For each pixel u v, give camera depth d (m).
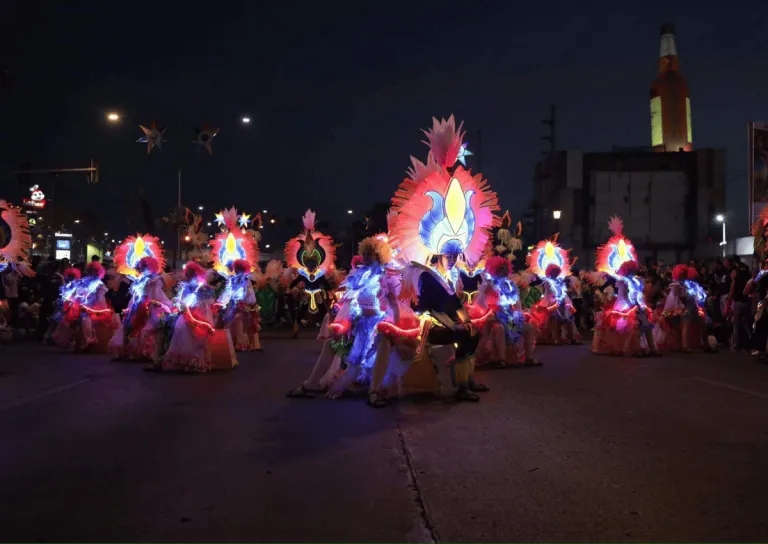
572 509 4.06
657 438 5.88
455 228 8.19
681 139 54.25
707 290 16.89
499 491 4.39
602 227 44.69
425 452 5.39
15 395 8.20
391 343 7.65
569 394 8.30
